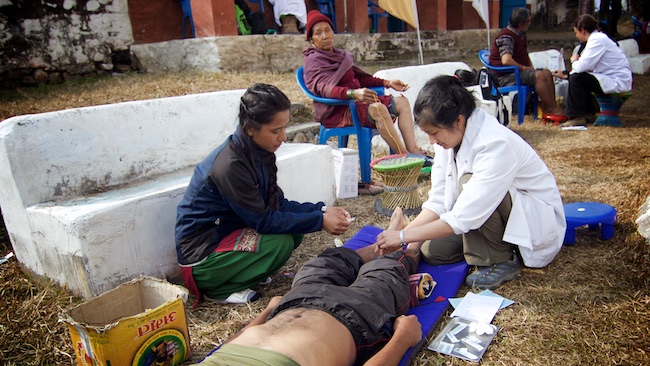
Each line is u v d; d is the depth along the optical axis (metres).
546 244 2.79
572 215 3.13
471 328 2.37
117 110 3.41
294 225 2.72
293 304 2.13
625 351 2.17
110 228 2.74
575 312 2.47
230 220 2.77
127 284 2.43
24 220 2.92
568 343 2.25
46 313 2.68
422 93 2.57
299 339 1.81
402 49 10.94
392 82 4.91
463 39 12.46
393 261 2.53
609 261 2.93
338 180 4.31
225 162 2.58
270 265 2.75
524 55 7.30
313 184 3.92
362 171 4.54
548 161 5.06
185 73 7.28
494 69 7.18
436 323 2.46
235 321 2.63
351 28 10.30
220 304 2.81
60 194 3.04
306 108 6.06
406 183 3.86
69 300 2.79
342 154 4.25
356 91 4.24
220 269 2.69
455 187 2.80
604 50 6.46
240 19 8.60
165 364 2.22
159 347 2.17
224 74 7.11
